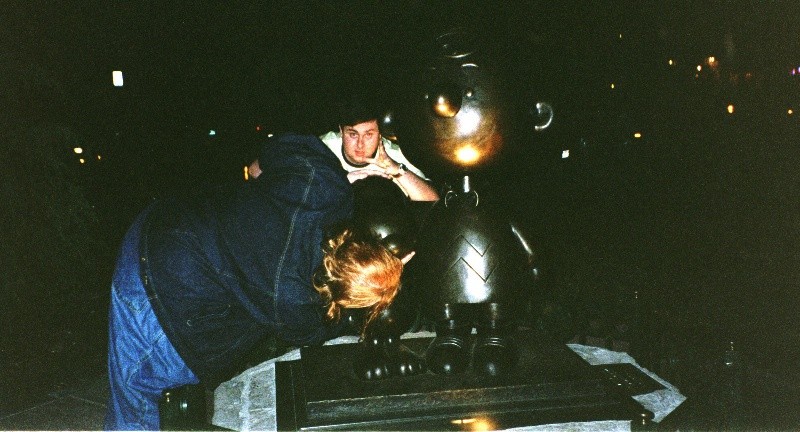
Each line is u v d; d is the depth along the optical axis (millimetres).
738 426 2607
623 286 3332
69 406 3826
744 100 15812
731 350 2654
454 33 2639
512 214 2842
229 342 2398
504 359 2490
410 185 2982
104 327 6199
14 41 6930
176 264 2258
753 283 6922
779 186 12258
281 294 2252
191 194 2418
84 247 6711
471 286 2613
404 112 2658
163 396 2373
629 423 2352
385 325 2643
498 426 2227
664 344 2902
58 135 6504
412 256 2660
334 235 2191
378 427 2248
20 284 6270
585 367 2555
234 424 2623
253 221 2254
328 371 2619
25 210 6293
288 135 2445
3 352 5461
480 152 2588
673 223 10719
